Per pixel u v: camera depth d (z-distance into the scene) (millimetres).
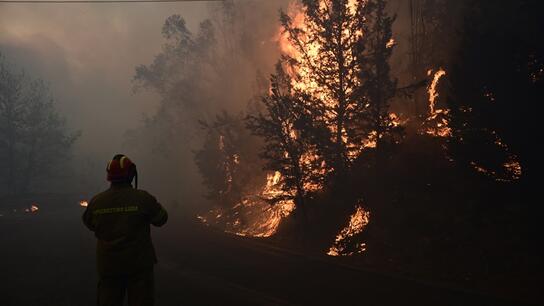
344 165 22188
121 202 4188
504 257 13906
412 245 16578
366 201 20469
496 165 14789
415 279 12156
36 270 12148
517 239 14383
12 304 8711
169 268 12891
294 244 21531
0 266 12680
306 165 22703
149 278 4230
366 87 20922
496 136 14570
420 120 23953
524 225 14766
